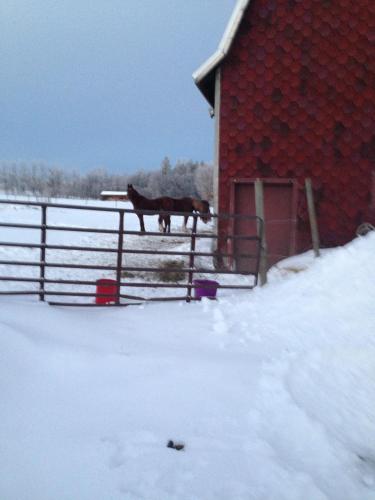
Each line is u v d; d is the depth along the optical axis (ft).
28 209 96.32
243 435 8.39
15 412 8.66
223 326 14.71
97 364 10.88
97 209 17.33
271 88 27.45
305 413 8.92
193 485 6.95
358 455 7.97
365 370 10.46
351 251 18.04
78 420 8.61
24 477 6.95
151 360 11.27
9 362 10.14
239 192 28.30
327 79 27.12
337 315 13.93
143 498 6.62
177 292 23.89
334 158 27.27
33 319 12.97
